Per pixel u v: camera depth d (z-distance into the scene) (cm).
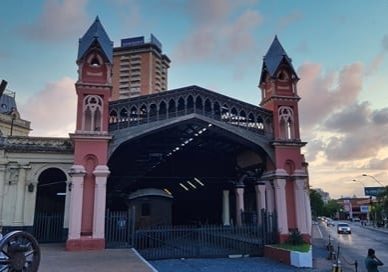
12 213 2600
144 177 3741
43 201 2834
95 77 2383
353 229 7569
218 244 2595
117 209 3881
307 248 2239
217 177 3809
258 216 3014
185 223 4525
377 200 9038
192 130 2912
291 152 2686
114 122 2420
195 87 2608
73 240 2103
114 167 3509
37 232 2595
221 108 2653
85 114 2330
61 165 2745
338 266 1880
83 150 2250
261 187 3306
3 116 4803
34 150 2705
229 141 3122
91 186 2233
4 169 2644
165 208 3048
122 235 2277
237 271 1903
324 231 6681
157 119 2486
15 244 751
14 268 739
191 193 4553
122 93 12512
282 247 2294
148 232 2422
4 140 2677
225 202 4038
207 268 1989
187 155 3828
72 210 2142
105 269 1395
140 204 2967
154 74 12675
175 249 2489
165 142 3206
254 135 2670
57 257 1764
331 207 18162
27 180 2680
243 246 2470
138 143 3019
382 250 3297
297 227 2561
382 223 8544
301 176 2636
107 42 2505
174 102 2556
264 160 2800
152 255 2341
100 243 2133
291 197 2628
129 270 1374
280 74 2841
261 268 2002
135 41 13000
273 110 2742
